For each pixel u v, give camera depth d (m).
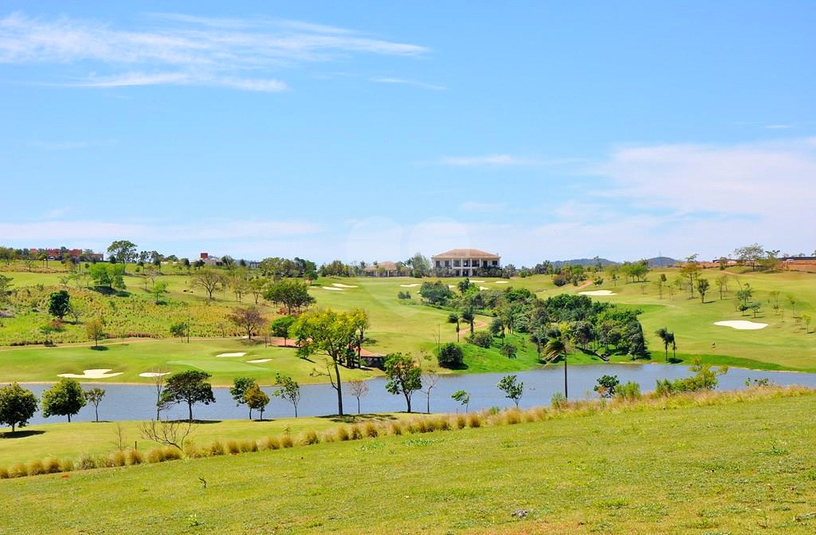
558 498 19.06
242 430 59.00
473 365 138.75
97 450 49.31
